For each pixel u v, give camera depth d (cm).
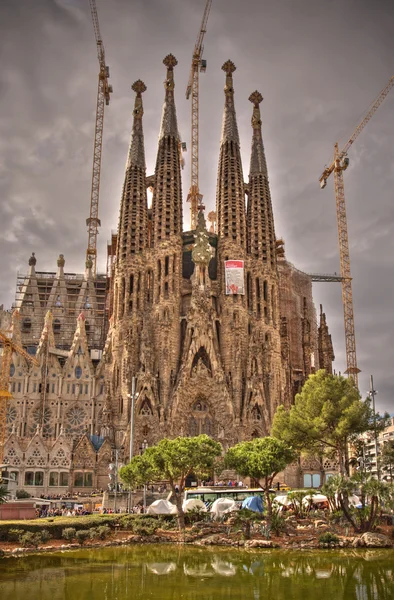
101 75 19112
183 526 6397
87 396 13300
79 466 11212
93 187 18925
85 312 17112
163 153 14325
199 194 17538
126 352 12250
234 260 13300
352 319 17012
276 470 6322
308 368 14662
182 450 6191
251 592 3694
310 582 3972
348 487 5984
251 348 12606
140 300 12975
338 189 17762
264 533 5859
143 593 3662
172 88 15138
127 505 8925
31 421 12975
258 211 14275
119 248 13462
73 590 3731
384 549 5303
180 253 13562
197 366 12212
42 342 13575
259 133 15325
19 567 4512
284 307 15262
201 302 12738
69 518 6406
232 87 15375
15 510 6594
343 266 17275
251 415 12069
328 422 7062
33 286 17350
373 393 7962
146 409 11769
